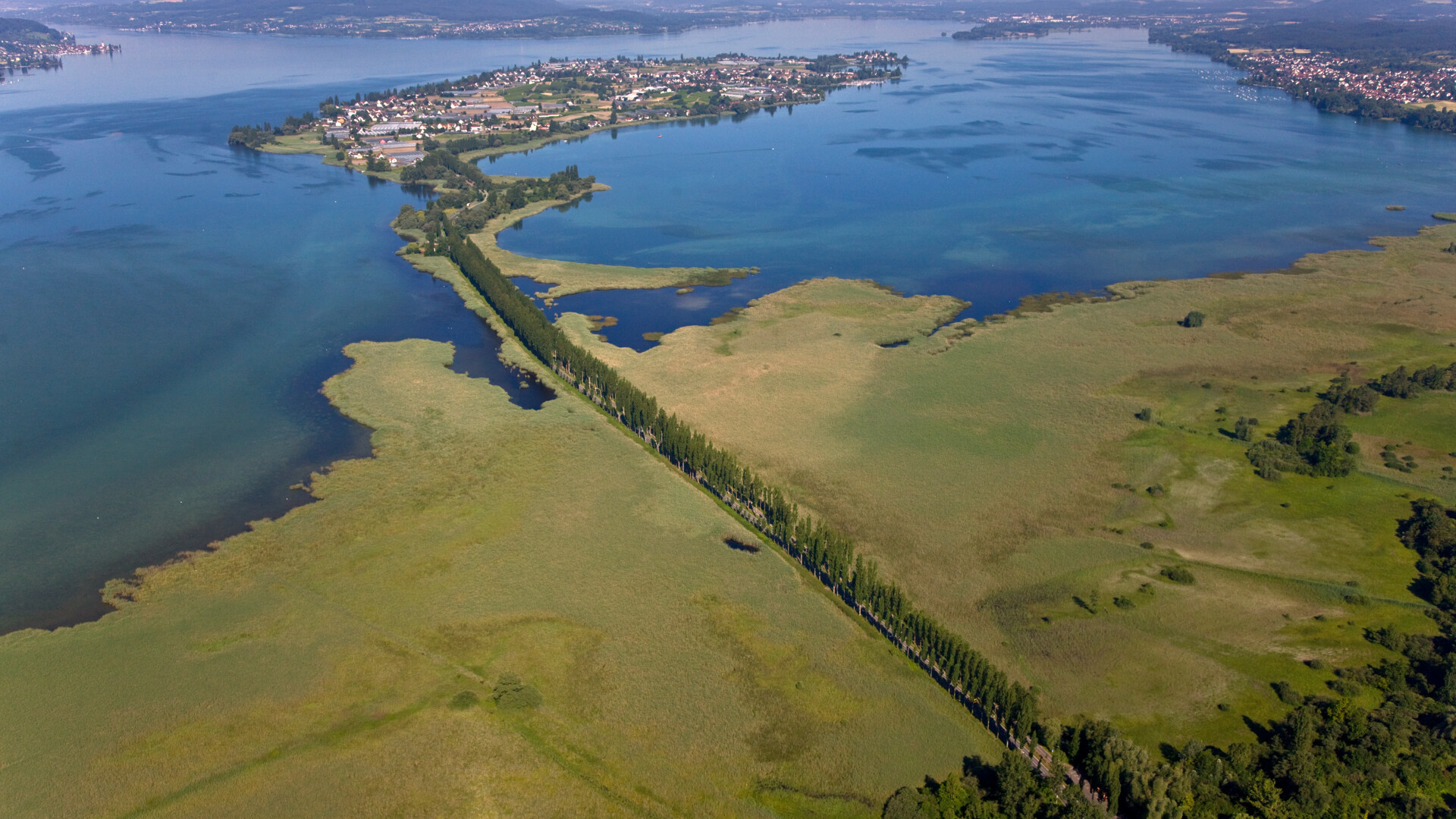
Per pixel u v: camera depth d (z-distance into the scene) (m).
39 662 123.56
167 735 110.94
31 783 104.19
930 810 99.31
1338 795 97.88
